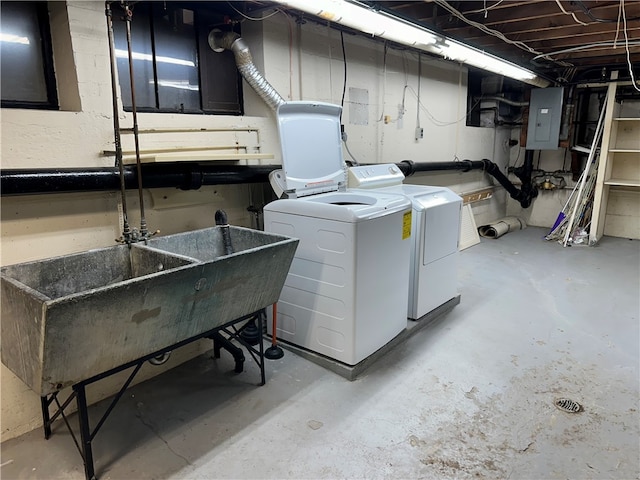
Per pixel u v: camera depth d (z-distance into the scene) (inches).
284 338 112.3
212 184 102.3
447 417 84.3
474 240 224.5
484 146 243.8
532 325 125.6
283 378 98.7
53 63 85.4
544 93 230.1
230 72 121.7
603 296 148.1
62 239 82.8
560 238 231.3
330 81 140.3
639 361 104.8
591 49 178.5
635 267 181.9
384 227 100.3
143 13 99.7
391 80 167.0
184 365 105.2
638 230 235.8
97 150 85.7
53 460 73.7
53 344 55.6
